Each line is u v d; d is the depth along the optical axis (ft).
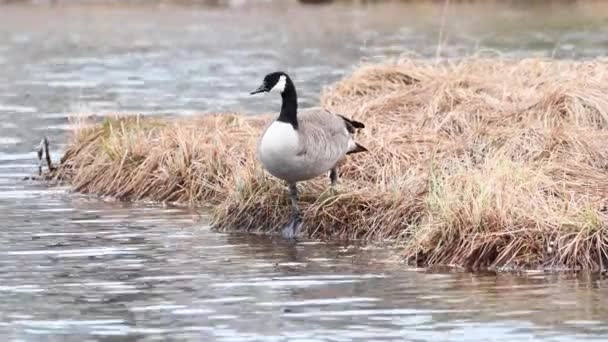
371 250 51.44
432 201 51.01
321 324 40.22
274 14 179.83
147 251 51.26
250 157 60.44
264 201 55.67
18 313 41.88
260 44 141.18
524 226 48.96
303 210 55.21
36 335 39.32
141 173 63.31
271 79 52.13
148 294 44.29
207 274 47.24
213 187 61.16
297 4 192.65
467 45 125.70
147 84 108.17
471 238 48.85
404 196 54.39
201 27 163.53
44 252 51.06
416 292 44.21
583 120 61.05
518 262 47.93
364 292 44.32
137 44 144.66
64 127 85.35
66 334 39.42
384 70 72.18
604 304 42.19
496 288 44.73
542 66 71.51
